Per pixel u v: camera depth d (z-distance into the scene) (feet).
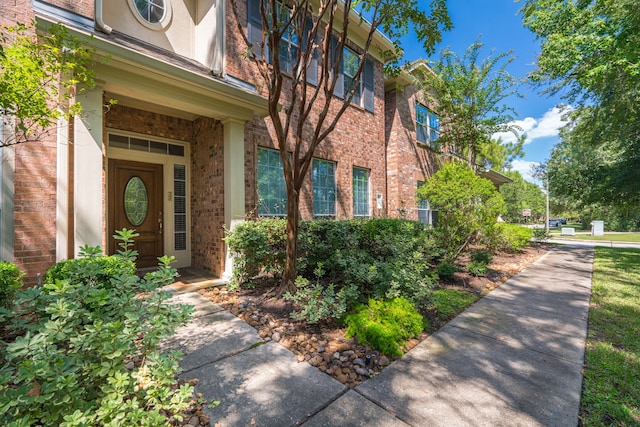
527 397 7.06
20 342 5.09
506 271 21.54
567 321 11.98
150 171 19.40
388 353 9.04
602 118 30.55
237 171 17.13
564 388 7.40
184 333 10.45
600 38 20.52
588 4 22.38
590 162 40.91
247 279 16.14
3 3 12.12
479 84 32.68
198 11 19.54
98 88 12.28
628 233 73.36
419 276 12.64
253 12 20.22
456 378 7.91
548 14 23.58
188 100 14.94
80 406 4.96
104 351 5.34
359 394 7.19
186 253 20.67
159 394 5.33
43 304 6.42
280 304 12.91
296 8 12.45
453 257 21.47
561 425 6.12
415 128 36.63
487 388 7.44
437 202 22.57
